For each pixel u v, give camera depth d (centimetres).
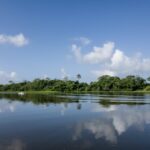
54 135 2675
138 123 3397
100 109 5103
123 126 3188
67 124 3338
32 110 4978
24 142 2381
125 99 8362
